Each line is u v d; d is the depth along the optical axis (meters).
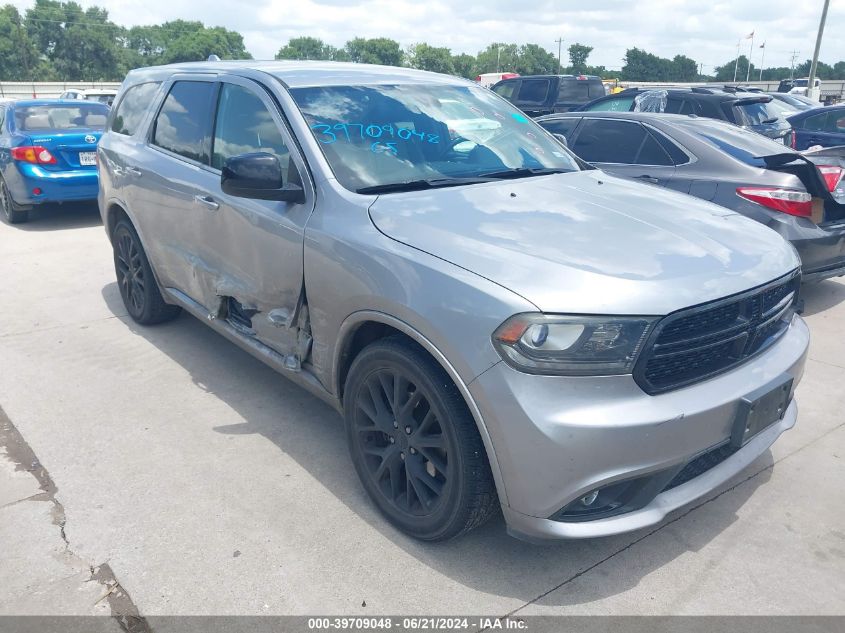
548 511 2.43
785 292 2.96
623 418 2.35
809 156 5.82
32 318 5.54
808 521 3.07
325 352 3.19
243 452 3.59
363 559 2.81
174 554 2.83
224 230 3.76
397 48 127.81
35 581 2.69
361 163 3.36
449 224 2.86
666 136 6.00
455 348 2.48
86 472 3.41
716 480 2.71
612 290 2.41
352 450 3.13
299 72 3.89
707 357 2.60
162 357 4.77
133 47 124.81
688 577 2.74
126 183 4.82
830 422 3.95
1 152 8.77
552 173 3.76
